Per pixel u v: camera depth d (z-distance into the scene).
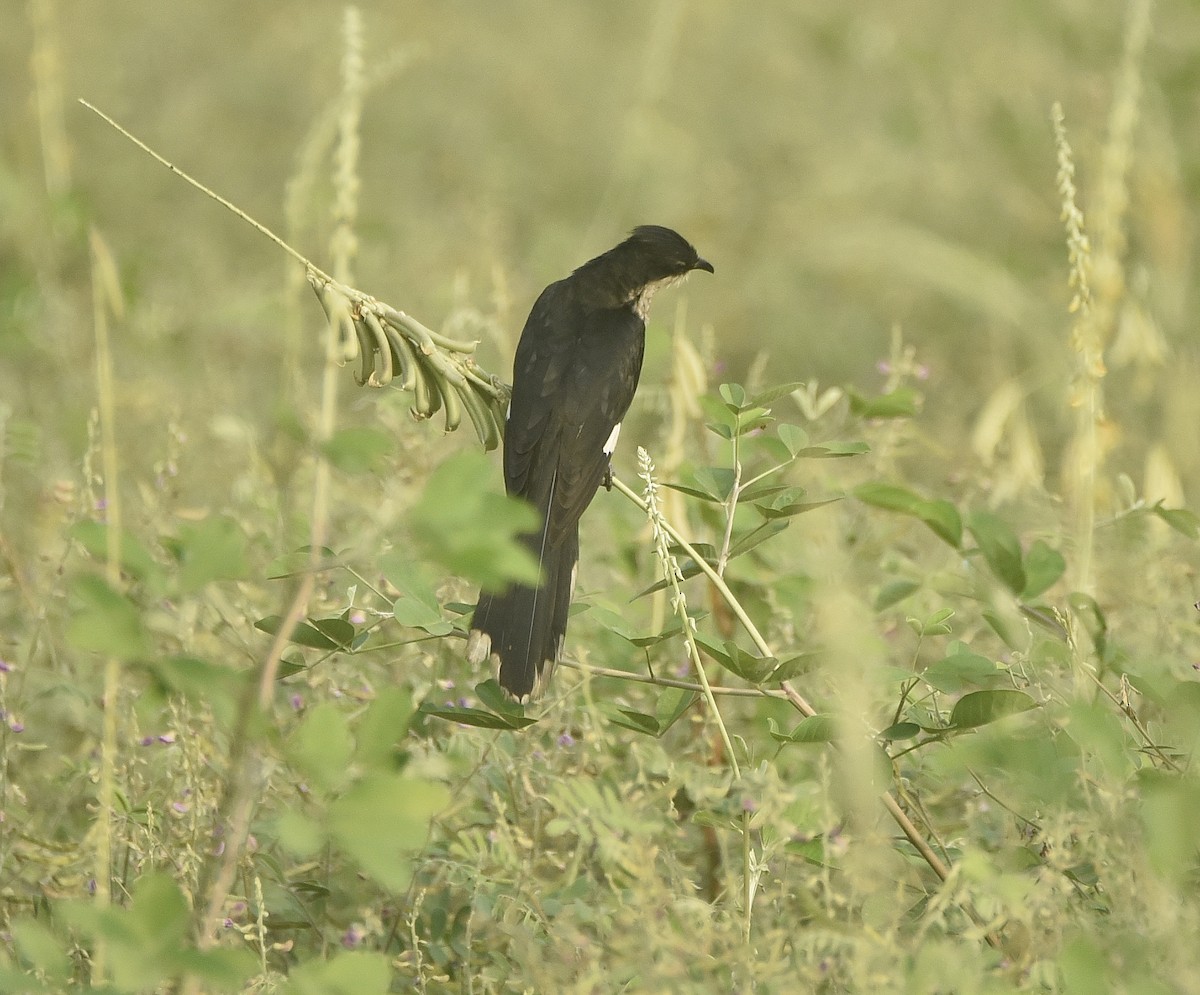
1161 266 14.50
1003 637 8.38
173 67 23.62
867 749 6.50
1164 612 9.73
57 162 16.33
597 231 20.09
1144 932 6.39
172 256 19.11
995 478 12.32
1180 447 11.62
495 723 7.72
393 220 19.97
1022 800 7.57
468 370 9.41
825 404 10.94
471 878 7.74
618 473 13.82
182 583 5.50
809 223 19.05
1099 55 20.06
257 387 15.52
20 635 10.37
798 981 6.40
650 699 9.76
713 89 23.17
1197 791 6.39
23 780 9.14
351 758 5.57
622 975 6.53
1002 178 19.20
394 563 7.90
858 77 22.44
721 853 8.51
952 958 6.20
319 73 23.02
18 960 7.42
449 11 25.11
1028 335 15.41
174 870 7.78
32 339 15.07
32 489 12.51
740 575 9.84
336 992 5.52
